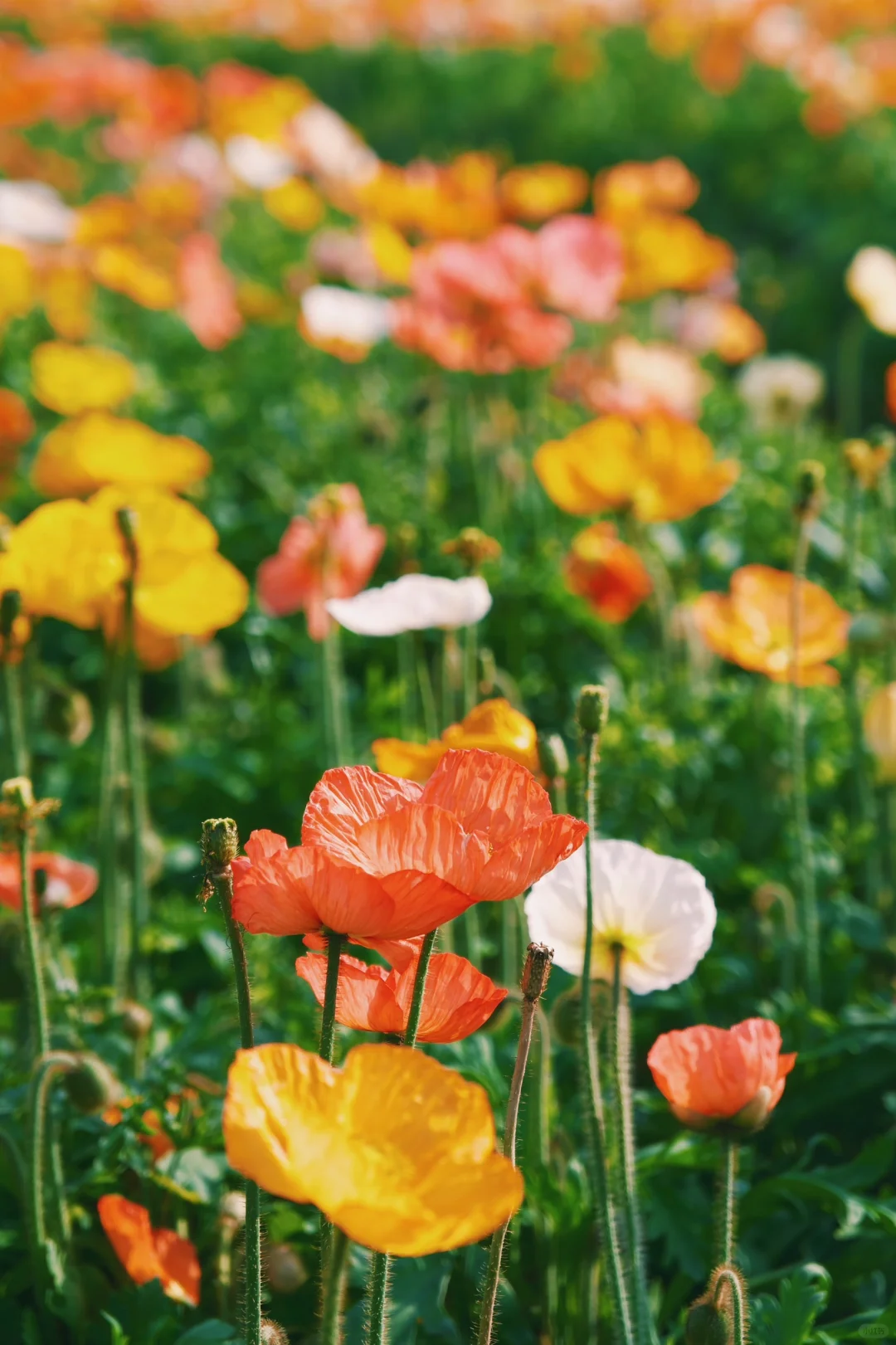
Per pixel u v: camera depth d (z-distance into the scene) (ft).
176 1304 6.88
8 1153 7.59
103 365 15.24
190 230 25.75
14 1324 7.08
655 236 18.08
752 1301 7.06
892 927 11.03
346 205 23.53
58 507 8.30
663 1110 8.61
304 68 45.27
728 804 12.50
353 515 10.89
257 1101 3.83
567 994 7.30
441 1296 6.89
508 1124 5.15
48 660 16.40
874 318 15.33
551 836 4.59
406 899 4.43
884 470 12.38
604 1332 7.48
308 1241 7.48
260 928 4.57
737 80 35.86
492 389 18.42
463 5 43.78
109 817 9.51
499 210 19.42
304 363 22.09
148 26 47.55
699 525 17.56
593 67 39.91
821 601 10.32
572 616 15.03
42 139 35.22
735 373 28.76
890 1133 8.56
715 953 10.19
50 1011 8.68
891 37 35.42
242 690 15.06
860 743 11.79
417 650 10.03
